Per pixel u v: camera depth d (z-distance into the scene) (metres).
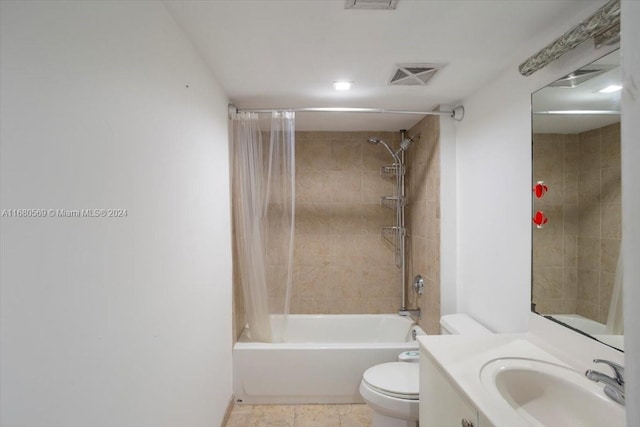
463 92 2.00
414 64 1.62
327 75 1.75
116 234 0.84
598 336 1.10
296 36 1.35
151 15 1.03
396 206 3.02
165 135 1.14
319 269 3.03
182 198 1.29
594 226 1.14
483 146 1.88
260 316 2.28
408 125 2.84
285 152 2.23
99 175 0.77
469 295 2.06
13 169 0.57
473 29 1.31
